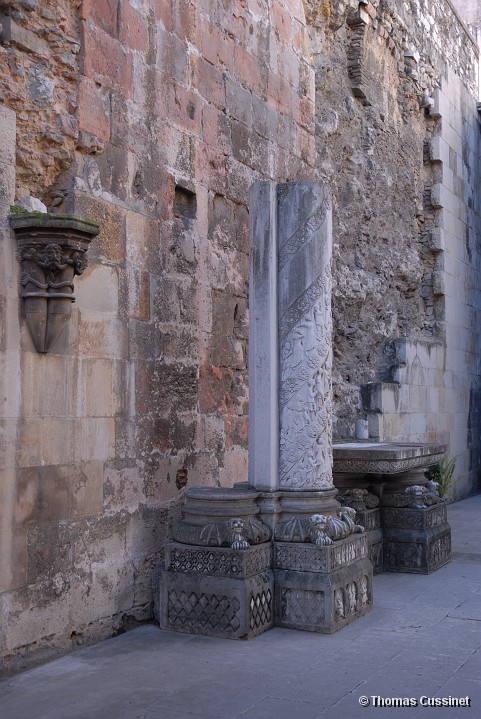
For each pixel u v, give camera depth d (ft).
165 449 22.12
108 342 19.86
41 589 17.63
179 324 22.94
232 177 26.05
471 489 54.24
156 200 22.03
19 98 18.02
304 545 20.18
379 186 43.80
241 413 26.16
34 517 17.51
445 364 49.70
